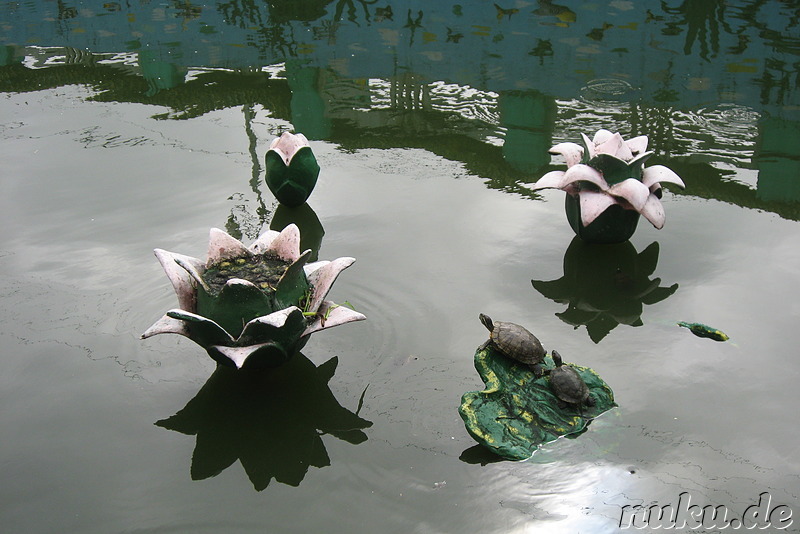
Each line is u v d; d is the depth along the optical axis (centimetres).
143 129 464
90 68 554
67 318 312
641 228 369
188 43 593
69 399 281
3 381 287
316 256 348
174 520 245
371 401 278
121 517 246
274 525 243
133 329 307
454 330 306
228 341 260
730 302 320
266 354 267
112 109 488
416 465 258
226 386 285
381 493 251
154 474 258
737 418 270
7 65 561
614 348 299
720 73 497
